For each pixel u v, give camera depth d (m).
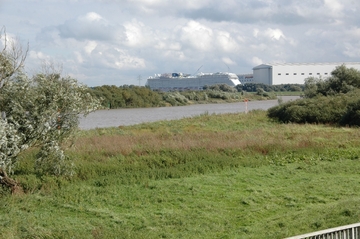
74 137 17.31
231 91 121.50
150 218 13.13
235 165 20.17
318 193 15.55
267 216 13.24
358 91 48.06
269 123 40.28
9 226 11.86
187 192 15.88
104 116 63.47
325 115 39.62
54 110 15.91
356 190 15.83
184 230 12.03
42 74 16.12
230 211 13.82
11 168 15.43
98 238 10.71
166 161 20.30
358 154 22.47
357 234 8.09
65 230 11.61
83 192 15.56
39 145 16.25
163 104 93.75
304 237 7.74
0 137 14.03
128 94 86.12
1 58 15.30
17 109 15.38
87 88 17.00
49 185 16.03
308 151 22.95
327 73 126.06
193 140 25.66
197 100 102.88
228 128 36.44
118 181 16.98
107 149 22.55
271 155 22.45
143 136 28.27
